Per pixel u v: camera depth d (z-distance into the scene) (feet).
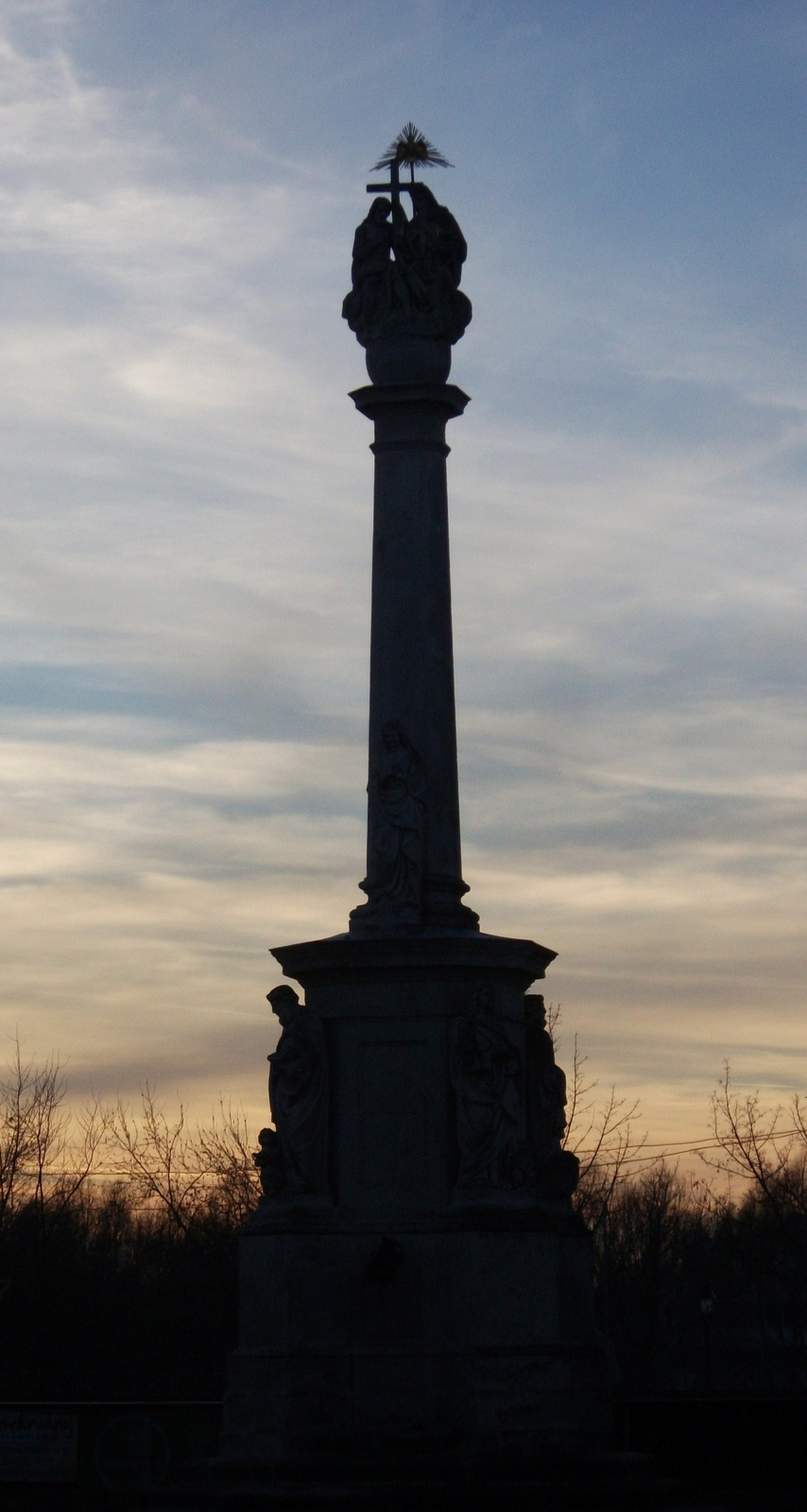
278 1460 85.15
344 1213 88.79
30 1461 103.81
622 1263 217.56
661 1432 100.37
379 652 96.22
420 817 93.25
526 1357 85.76
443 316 99.04
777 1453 99.96
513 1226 87.20
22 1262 199.52
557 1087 94.43
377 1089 89.86
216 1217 196.65
